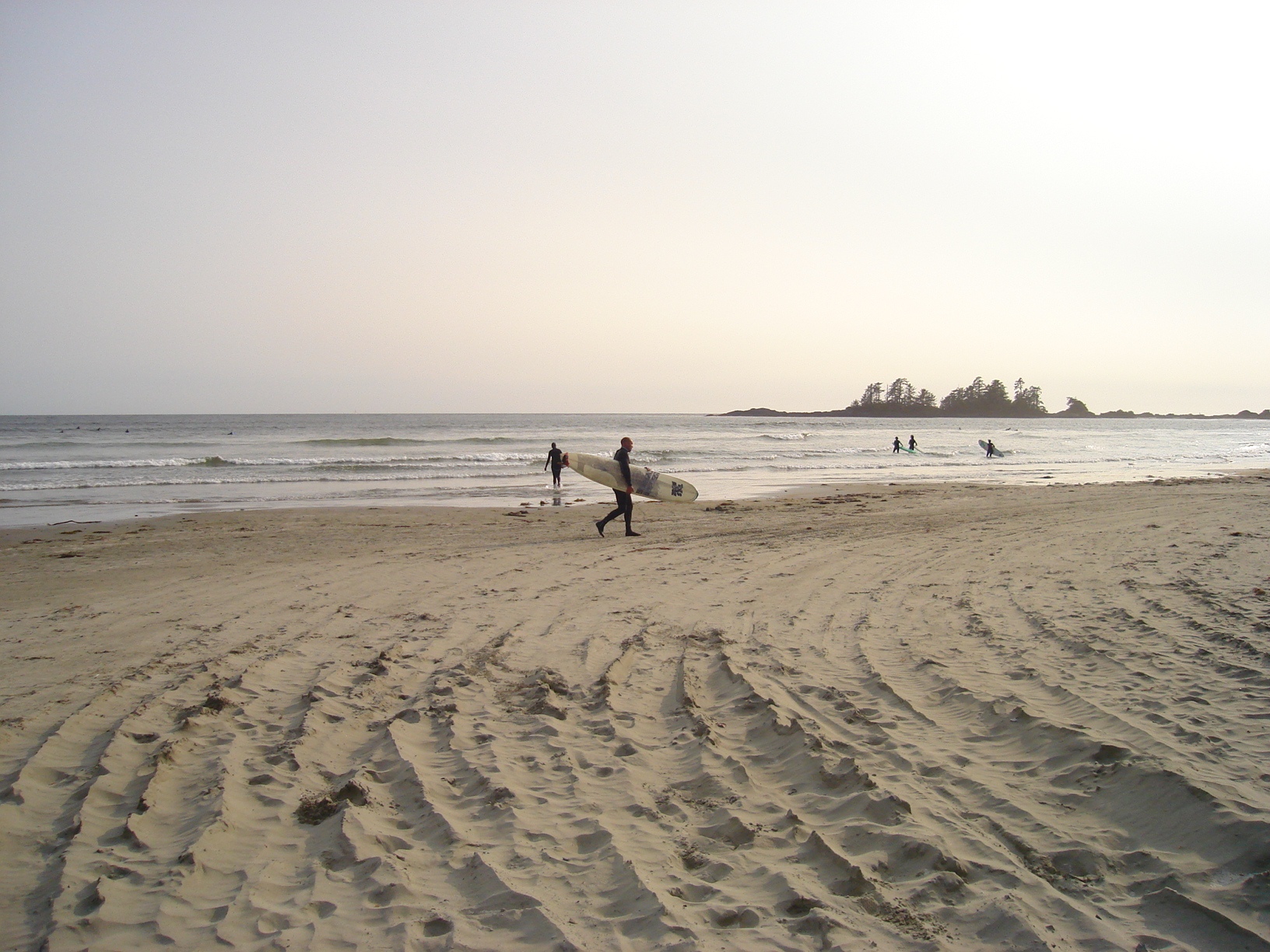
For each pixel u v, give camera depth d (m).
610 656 5.98
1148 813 3.30
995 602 7.43
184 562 10.86
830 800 3.65
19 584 9.12
